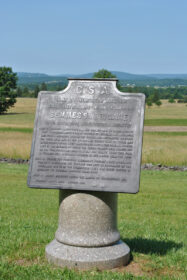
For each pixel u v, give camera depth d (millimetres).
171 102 166875
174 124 64375
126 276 5156
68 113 5953
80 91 6012
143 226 8234
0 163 20656
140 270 5531
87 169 5637
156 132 47281
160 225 8430
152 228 8117
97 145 5711
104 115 5828
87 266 5430
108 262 5492
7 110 101250
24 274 5219
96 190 5516
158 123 66938
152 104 140750
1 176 16312
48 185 5684
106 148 5672
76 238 5609
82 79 6043
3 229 7590
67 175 5668
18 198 11633
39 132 5953
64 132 5879
